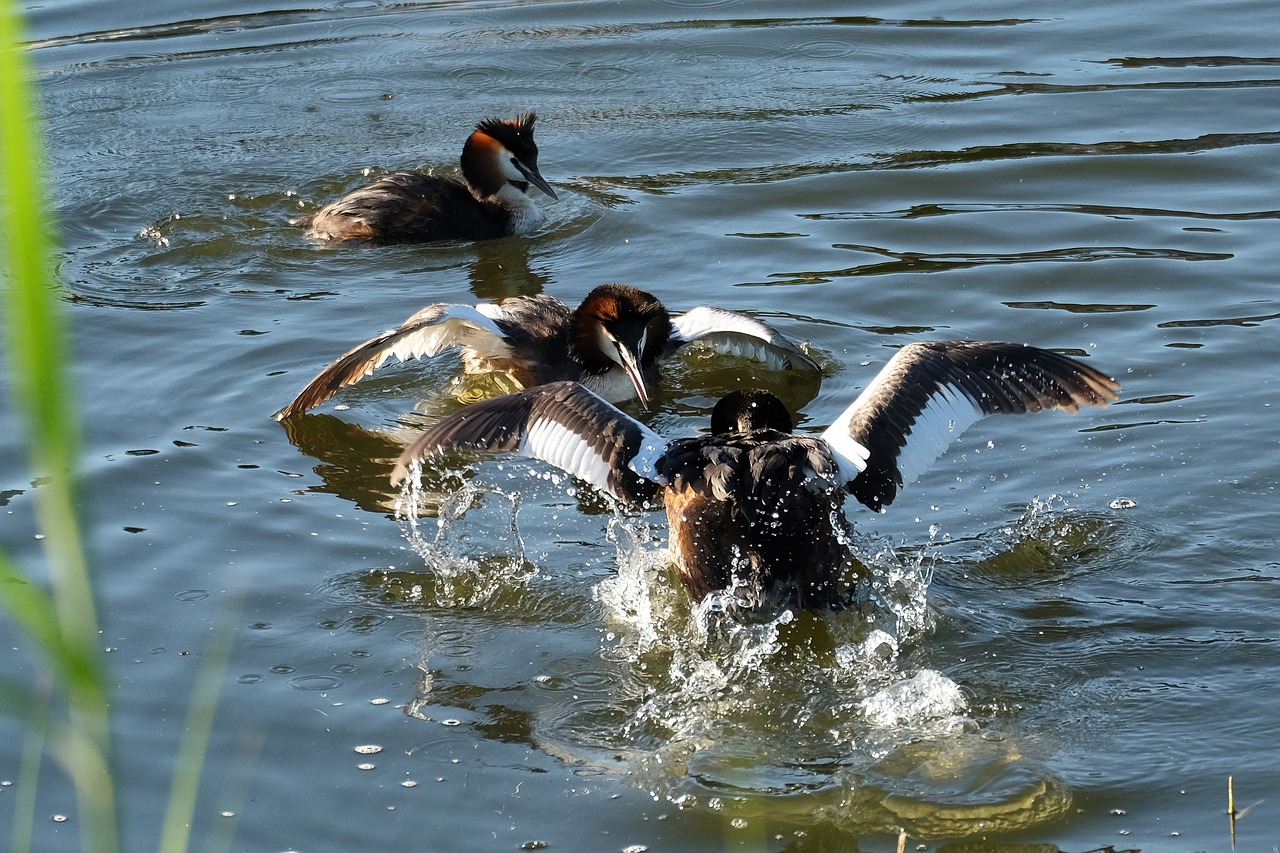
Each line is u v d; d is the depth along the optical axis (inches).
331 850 193.3
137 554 271.6
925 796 201.3
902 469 251.4
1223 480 289.9
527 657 240.4
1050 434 314.7
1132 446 305.7
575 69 588.4
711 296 400.2
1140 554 266.8
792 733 218.4
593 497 302.0
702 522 251.8
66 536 90.9
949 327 373.4
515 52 607.2
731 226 447.5
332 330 380.8
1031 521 279.7
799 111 536.1
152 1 665.0
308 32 629.9
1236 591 253.6
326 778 208.4
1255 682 225.8
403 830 197.2
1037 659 235.3
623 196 473.1
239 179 489.4
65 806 203.5
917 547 272.5
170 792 205.8
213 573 266.2
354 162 503.8
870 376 354.0
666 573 267.9
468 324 354.6
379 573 267.7
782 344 350.9
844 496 265.9
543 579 266.1
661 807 201.2
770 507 245.1
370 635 247.0
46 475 90.6
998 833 192.9
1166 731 214.4
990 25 616.7
